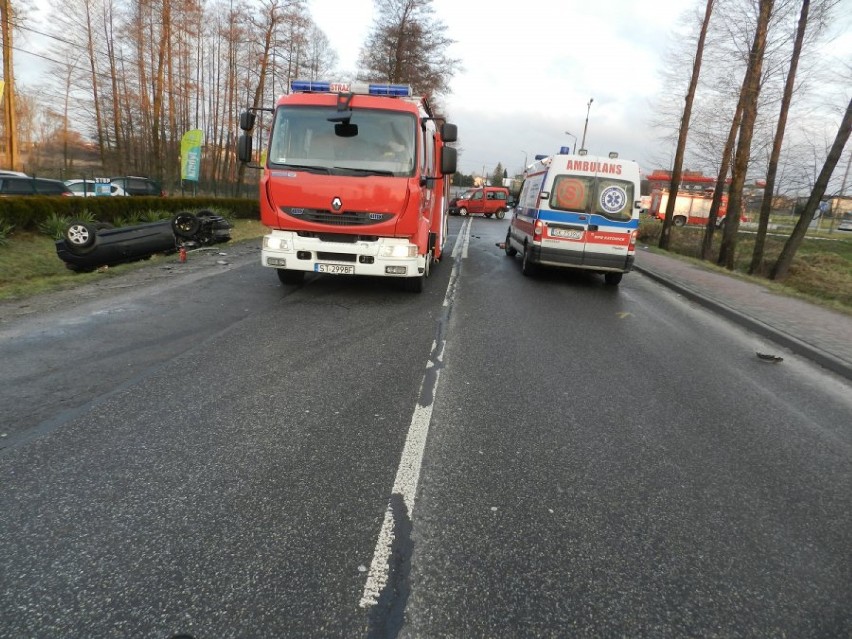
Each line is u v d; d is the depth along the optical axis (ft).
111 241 33.60
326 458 11.41
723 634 7.43
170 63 104.88
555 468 11.63
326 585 7.84
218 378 15.58
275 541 8.71
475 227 88.12
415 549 8.73
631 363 19.86
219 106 141.90
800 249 85.71
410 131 25.00
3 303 22.70
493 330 23.13
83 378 15.03
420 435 12.72
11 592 7.39
